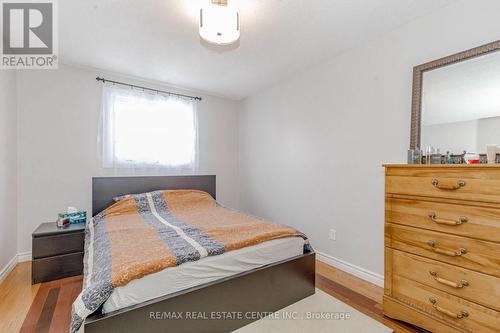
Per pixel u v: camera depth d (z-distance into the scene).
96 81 3.12
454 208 1.46
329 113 2.77
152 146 3.48
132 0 1.79
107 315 1.22
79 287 2.22
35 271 2.28
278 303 1.88
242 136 4.33
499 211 1.30
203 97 4.03
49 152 2.87
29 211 2.77
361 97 2.44
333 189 2.73
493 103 1.63
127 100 3.31
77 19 2.02
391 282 1.78
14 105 2.62
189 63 2.88
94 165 3.12
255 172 4.00
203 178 3.83
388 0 1.78
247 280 1.70
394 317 1.75
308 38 2.31
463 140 1.76
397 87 2.15
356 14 1.95
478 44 1.71
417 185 1.63
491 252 1.32
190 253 1.53
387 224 1.80
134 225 2.30
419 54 2.01
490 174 1.32
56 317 1.78
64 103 2.94
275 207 3.59
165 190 3.37
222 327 1.59
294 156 3.26
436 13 1.91
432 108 1.91
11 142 2.54
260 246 1.82
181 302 1.43
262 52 2.60
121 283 1.26
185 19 2.02
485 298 1.34
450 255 1.46
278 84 3.52
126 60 2.80
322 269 2.64
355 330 1.68
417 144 1.97
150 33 2.24
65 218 2.61
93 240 2.04
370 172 2.37
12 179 2.57
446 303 1.49
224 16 1.73
